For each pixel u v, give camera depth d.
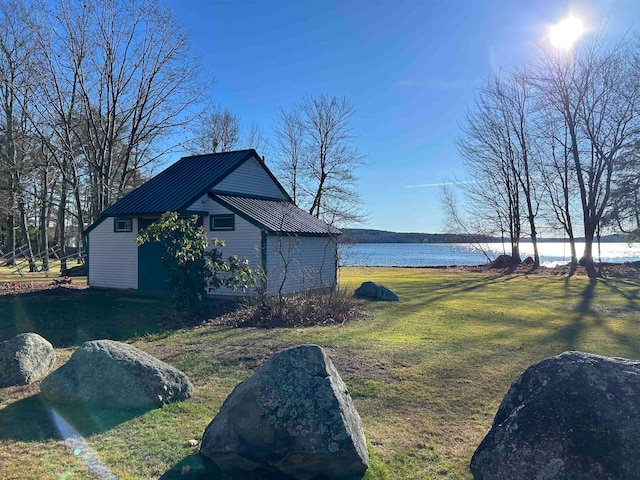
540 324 11.13
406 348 8.40
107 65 25.77
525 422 3.42
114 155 32.34
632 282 22.36
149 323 11.02
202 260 12.20
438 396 5.96
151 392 5.48
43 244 33.47
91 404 5.39
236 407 4.00
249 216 15.38
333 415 3.89
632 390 3.32
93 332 10.01
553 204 32.97
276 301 11.83
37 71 24.16
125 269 17.38
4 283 19.12
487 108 34.91
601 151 28.59
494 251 53.44
